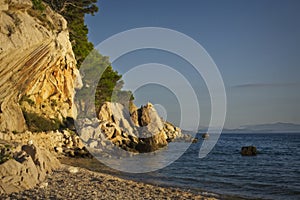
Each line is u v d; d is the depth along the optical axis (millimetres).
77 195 12727
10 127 26438
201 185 19297
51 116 35812
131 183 16953
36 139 29781
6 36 21312
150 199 13047
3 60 21359
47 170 18062
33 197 11906
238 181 21359
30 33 23672
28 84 29656
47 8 33188
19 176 13289
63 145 33469
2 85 23703
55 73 37719
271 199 15609
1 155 14484
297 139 117312
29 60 25359
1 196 11758
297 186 19609
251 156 44469
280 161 37688
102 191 14094
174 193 14758
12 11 23359
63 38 33938
